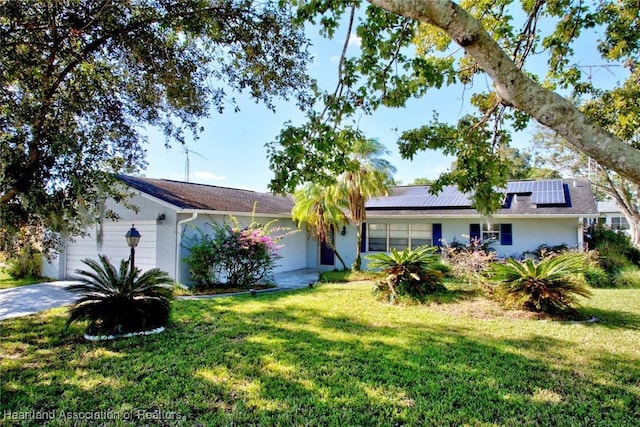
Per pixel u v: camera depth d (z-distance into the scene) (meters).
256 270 10.43
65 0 5.00
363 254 15.04
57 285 10.34
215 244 9.80
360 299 8.51
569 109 2.32
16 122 4.67
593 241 13.96
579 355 4.78
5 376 4.08
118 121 6.36
